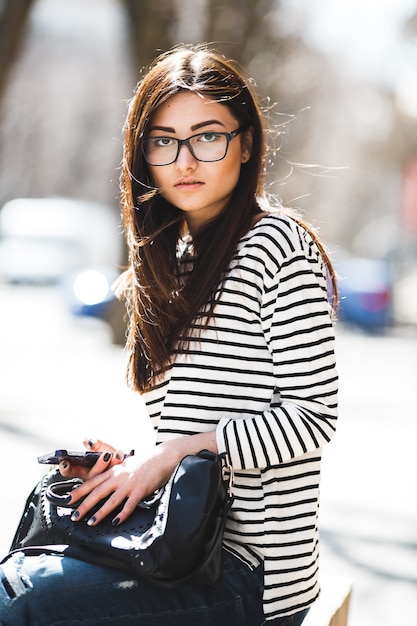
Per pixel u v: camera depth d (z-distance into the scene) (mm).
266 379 2549
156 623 2406
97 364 13523
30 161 41156
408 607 4930
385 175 41219
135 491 2416
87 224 24234
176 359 2600
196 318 2574
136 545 2307
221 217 2693
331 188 39031
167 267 2701
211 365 2561
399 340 19281
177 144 2670
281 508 2529
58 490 2547
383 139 35781
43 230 24000
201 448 2471
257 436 2441
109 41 41188
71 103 41281
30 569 2395
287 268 2523
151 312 2650
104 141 41406
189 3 14703
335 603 3078
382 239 43094
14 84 39844
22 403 10109
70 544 2422
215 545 2342
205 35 14562
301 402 2482
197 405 2557
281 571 2514
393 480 7434
